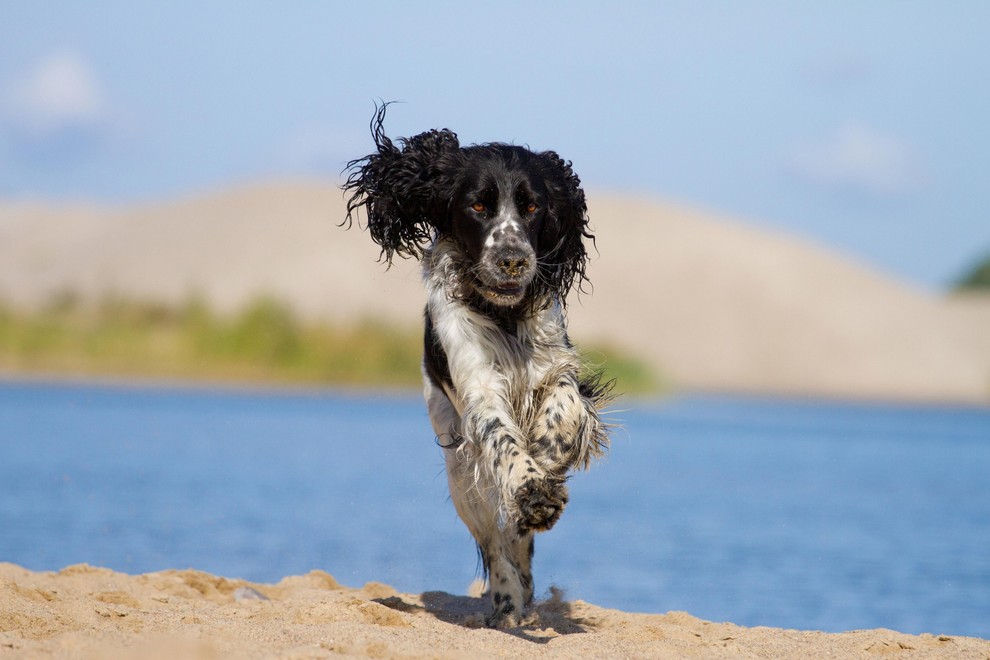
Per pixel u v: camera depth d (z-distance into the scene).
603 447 7.84
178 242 71.12
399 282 66.00
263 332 55.09
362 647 5.92
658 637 7.07
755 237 78.88
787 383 65.19
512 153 7.91
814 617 10.02
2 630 6.43
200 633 6.24
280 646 6.00
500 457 7.21
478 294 7.77
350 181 8.49
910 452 28.91
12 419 30.36
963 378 67.75
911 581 11.70
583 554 13.20
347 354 54.84
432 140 8.12
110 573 8.95
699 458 26.20
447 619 8.13
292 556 12.59
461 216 7.75
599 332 63.50
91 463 21.09
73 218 76.19
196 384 50.53
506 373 7.66
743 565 12.52
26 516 14.57
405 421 33.00
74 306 61.25
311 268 66.94
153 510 15.45
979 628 9.60
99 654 5.55
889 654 6.61
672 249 75.44
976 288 106.12
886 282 76.88
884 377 67.25
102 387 46.31
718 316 69.69
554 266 8.04
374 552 13.01
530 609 8.12
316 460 22.72
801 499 18.89
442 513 16.27
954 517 16.72
